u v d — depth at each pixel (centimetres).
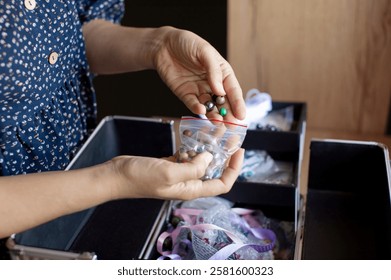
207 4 145
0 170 71
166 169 54
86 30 89
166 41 80
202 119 72
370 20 134
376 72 141
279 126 116
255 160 105
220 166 66
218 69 73
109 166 56
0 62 63
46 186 55
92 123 92
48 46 71
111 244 78
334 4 134
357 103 148
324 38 140
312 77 147
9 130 70
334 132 153
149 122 88
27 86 68
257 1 139
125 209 85
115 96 165
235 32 145
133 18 151
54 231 73
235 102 73
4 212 54
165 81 81
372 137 149
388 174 71
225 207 83
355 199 85
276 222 85
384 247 70
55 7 71
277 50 145
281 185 82
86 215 83
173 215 84
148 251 76
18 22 65
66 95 81
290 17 139
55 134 78
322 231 79
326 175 86
